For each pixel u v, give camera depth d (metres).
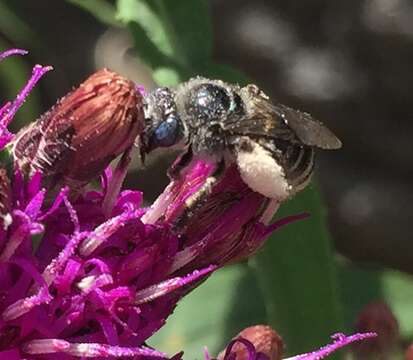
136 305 0.06
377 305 0.09
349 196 0.16
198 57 0.09
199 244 0.07
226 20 0.16
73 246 0.06
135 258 0.06
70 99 0.06
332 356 0.09
